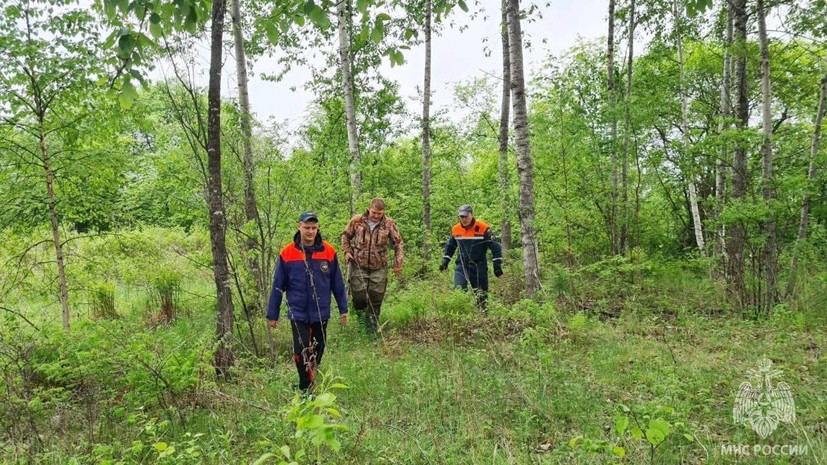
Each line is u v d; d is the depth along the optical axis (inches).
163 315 342.0
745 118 335.9
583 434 139.0
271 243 250.2
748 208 270.8
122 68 101.1
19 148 247.0
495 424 147.9
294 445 126.0
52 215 255.3
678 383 159.6
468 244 294.8
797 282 284.0
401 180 601.6
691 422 139.9
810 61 412.5
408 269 389.7
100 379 161.9
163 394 161.9
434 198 500.7
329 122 534.0
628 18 477.4
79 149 257.6
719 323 258.5
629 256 397.7
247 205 250.4
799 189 269.0
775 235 279.0
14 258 255.3
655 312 297.4
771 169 284.2
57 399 158.2
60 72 235.3
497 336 224.4
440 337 236.7
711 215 390.0
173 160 294.7
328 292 192.7
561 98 368.8
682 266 426.0
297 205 268.8
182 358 168.7
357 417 151.1
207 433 148.1
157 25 97.8
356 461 123.6
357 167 376.2
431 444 134.6
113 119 262.1
